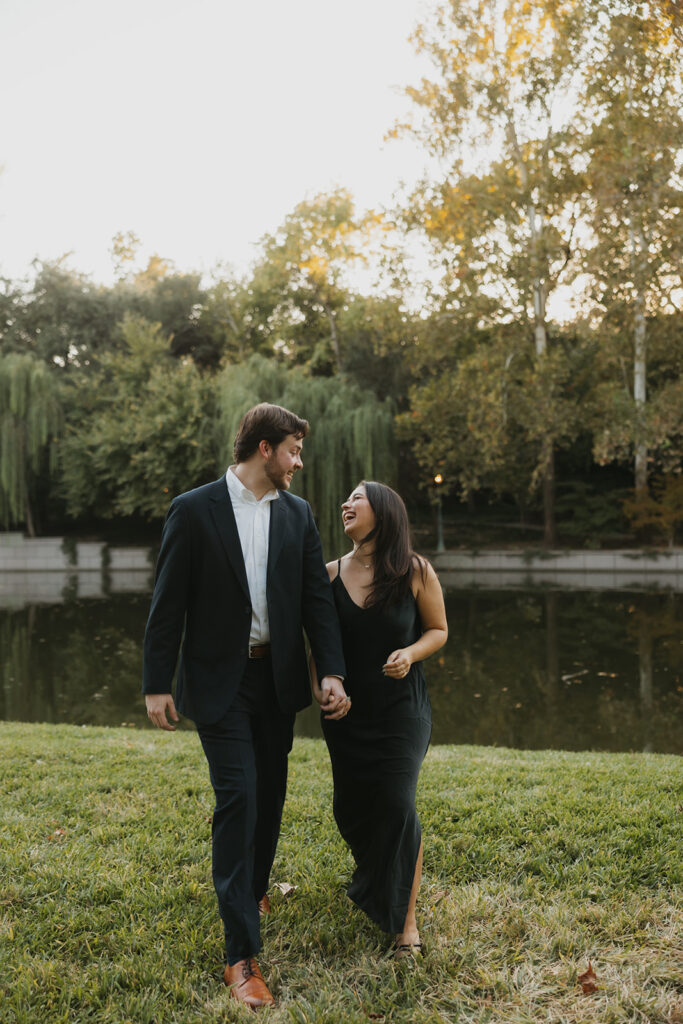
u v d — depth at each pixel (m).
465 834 3.51
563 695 10.34
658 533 28.06
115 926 2.78
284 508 2.76
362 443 25.16
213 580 2.61
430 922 2.78
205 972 2.49
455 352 27.73
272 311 36.59
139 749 5.55
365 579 2.78
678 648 13.37
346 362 30.94
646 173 16.19
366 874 2.67
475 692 10.63
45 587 25.38
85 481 29.39
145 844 3.47
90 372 34.00
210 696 2.59
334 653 2.63
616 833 3.47
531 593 21.31
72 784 4.46
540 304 24.41
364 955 2.57
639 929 2.70
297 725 9.66
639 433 22.94
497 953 2.58
